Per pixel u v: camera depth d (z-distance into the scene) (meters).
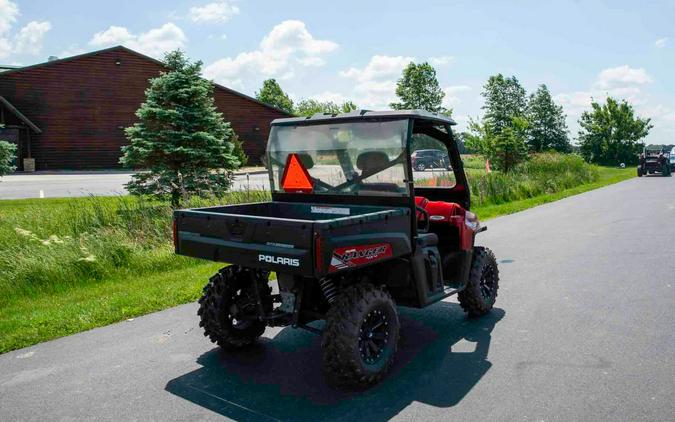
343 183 4.96
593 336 5.17
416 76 39.34
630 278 7.40
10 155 20.50
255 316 4.78
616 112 52.88
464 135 26.48
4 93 34.25
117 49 36.47
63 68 35.38
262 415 3.75
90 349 5.06
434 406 3.83
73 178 28.69
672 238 10.45
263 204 5.41
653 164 33.69
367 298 4.04
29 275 7.35
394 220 4.30
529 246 9.96
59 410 3.87
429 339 5.18
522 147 24.42
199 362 4.72
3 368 4.64
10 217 10.55
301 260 3.68
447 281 5.44
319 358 4.79
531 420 3.61
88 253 8.04
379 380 4.21
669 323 5.51
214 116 15.14
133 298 6.61
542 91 61.88
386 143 4.62
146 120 14.50
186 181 13.98
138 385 4.27
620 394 3.96
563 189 23.23
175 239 4.64
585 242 10.25
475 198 17.27
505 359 4.66
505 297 6.59
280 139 5.32
